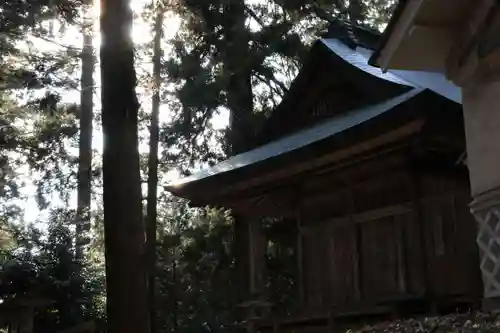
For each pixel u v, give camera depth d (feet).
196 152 57.31
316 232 32.30
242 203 32.68
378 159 26.30
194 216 56.34
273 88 58.39
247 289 32.19
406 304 24.53
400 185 27.12
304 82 36.19
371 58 18.98
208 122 56.85
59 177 58.49
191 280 48.03
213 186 29.94
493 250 15.31
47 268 37.09
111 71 15.84
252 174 28.04
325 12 55.16
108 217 15.15
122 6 16.20
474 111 16.71
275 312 31.09
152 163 47.70
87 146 58.49
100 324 37.42
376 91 30.35
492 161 15.89
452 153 24.70
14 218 57.62
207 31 50.44
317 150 24.89
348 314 25.95
